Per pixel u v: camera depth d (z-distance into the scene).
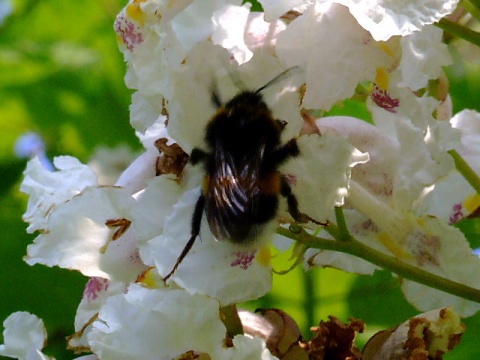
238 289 0.19
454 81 0.28
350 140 0.20
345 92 0.19
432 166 0.19
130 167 0.21
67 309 0.27
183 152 0.19
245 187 0.19
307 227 0.19
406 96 0.19
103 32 0.31
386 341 0.20
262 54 0.19
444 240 0.21
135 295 0.19
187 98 0.19
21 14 0.31
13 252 0.28
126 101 0.30
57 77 0.30
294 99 0.19
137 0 0.19
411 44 0.19
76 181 0.21
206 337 0.19
